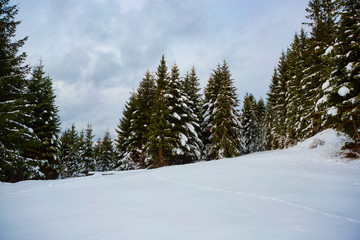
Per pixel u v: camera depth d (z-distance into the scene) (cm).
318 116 1755
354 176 746
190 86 3038
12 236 351
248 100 4162
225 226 351
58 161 2295
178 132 2169
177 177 966
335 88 1081
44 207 550
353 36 1066
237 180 788
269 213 415
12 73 1497
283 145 2875
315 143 1513
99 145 4950
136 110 2759
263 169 992
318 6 1786
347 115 1080
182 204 505
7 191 854
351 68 1041
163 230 341
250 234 315
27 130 1449
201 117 3003
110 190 757
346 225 348
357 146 1151
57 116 2331
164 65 2378
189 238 306
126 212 458
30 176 1698
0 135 1337
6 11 1412
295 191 583
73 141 4053
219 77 2691
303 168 957
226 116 2411
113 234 335
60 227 385
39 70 2228
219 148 2378
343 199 499
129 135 2788
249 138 3931
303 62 2195
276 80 3591
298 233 316
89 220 416
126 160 2653
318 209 434
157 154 2125
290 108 2464
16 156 1476
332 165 980
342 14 1102
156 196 609
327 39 1642
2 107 1238
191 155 2283
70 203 581
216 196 572
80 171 3956
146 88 2658
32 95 1598
